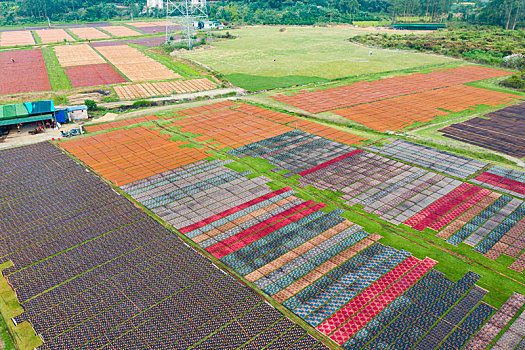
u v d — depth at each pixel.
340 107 96.75
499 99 104.12
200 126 84.19
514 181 61.00
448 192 57.62
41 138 77.75
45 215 52.69
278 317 36.62
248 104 99.12
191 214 52.47
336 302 38.22
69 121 87.00
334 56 157.25
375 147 73.19
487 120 88.50
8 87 114.00
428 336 34.69
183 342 34.16
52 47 178.75
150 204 54.91
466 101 102.19
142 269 42.81
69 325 36.00
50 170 64.81
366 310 37.34
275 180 61.09
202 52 165.50
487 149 73.12
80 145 74.62
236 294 39.28
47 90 110.94
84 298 39.03
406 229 49.19
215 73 128.88
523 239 47.38
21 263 43.88
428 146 73.88
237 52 164.75
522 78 121.19
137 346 33.78
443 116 91.00
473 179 61.50
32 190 58.81
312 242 46.84
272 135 78.88
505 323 36.00
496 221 50.84
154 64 144.25
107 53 164.12
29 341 34.41
